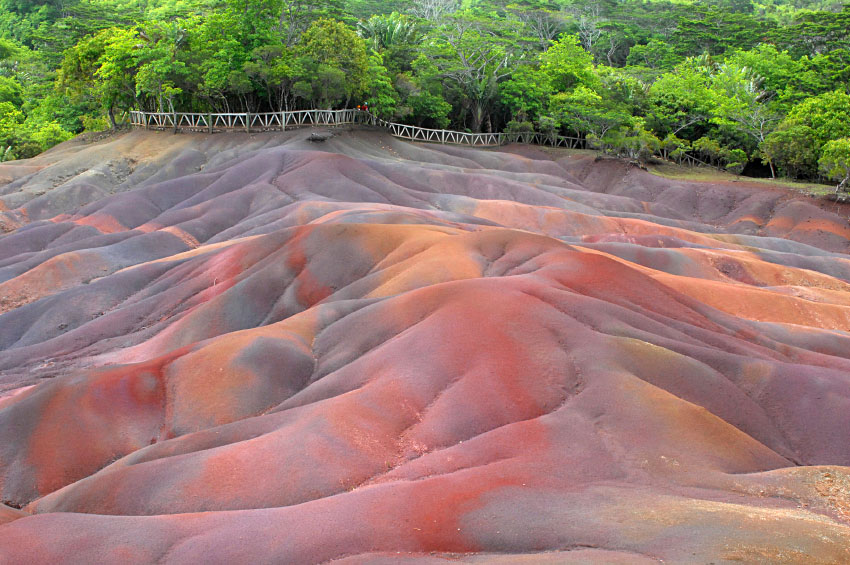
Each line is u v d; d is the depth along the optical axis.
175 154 74.62
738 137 88.69
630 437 21.73
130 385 28.39
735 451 22.03
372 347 28.83
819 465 22.84
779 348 32.28
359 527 17.00
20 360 37.03
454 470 20.14
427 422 23.03
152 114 81.06
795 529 15.70
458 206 64.38
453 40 94.19
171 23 80.69
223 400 27.55
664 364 25.86
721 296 41.47
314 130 78.88
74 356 36.75
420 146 87.06
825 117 78.25
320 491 20.17
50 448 25.70
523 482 18.94
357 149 78.88
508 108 96.69
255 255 42.06
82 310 42.97
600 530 16.23
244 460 21.28
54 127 92.94
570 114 90.19
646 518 16.66
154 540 17.31
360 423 22.77
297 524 17.27
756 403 26.17
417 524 17.20
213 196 63.31
